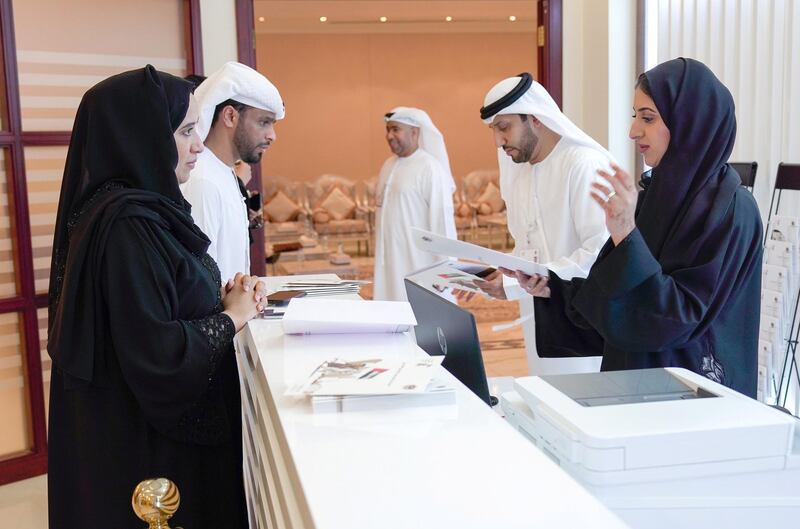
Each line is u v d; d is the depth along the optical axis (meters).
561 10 4.55
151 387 1.45
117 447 1.52
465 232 10.78
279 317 1.85
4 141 3.32
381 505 0.77
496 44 12.30
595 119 4.50
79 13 3.51
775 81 3.39
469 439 0.96
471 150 12.48
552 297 2.01
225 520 1.66
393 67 12.17
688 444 0.95
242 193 2.98
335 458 0.90
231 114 2.41
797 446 0.99
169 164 1.55
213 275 1.69
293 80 11.98
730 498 0.96
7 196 3.40
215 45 3.94
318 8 10.09
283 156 12.09
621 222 1.56
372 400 1.09
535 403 1.09
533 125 2.77
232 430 1.70
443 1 9.76
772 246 2.73
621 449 0.94
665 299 1.59
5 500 3.28
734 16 3.61
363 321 1.59
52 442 1.61
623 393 1.12
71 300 1.47
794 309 2.70
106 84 1.54
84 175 1.55
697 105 1.72
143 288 1.45
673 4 4.00
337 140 12.20
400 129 4.44
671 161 1.76
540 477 0.83
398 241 4.50
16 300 3.42
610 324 1.62
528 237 2.88
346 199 10.95
